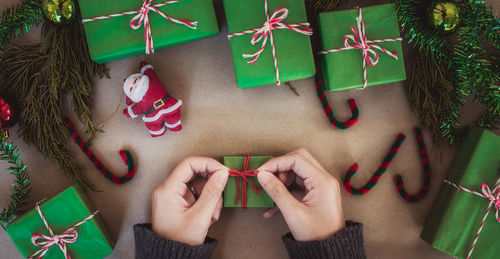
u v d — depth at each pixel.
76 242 0.54
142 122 0.58
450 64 0.55
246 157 0.55
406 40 0.58
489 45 0.58
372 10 0.54
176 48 0.58
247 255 0.57
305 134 0.58
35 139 0.55
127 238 0.57
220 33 0.58
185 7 0.53
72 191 0.53
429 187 0.57
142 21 0.53
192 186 0.55
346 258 0.50
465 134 0.56
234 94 0.58
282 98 0.58
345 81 0.54
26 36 0.57
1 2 0.57
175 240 0.51
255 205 0.55
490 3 0.58
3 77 0.55
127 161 0.57
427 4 0.54
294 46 0.53
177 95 0.58
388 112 0.58
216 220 0.55
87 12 0.53
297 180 0.56
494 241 0.53
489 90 0.54
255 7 0.53
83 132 0.58
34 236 0.52
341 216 0.52
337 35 0.54
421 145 0.57
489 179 0.53
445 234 0.53
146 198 0.57
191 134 0.58
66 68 0.54
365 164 0.58
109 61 0.55
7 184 0.58
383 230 0.58
